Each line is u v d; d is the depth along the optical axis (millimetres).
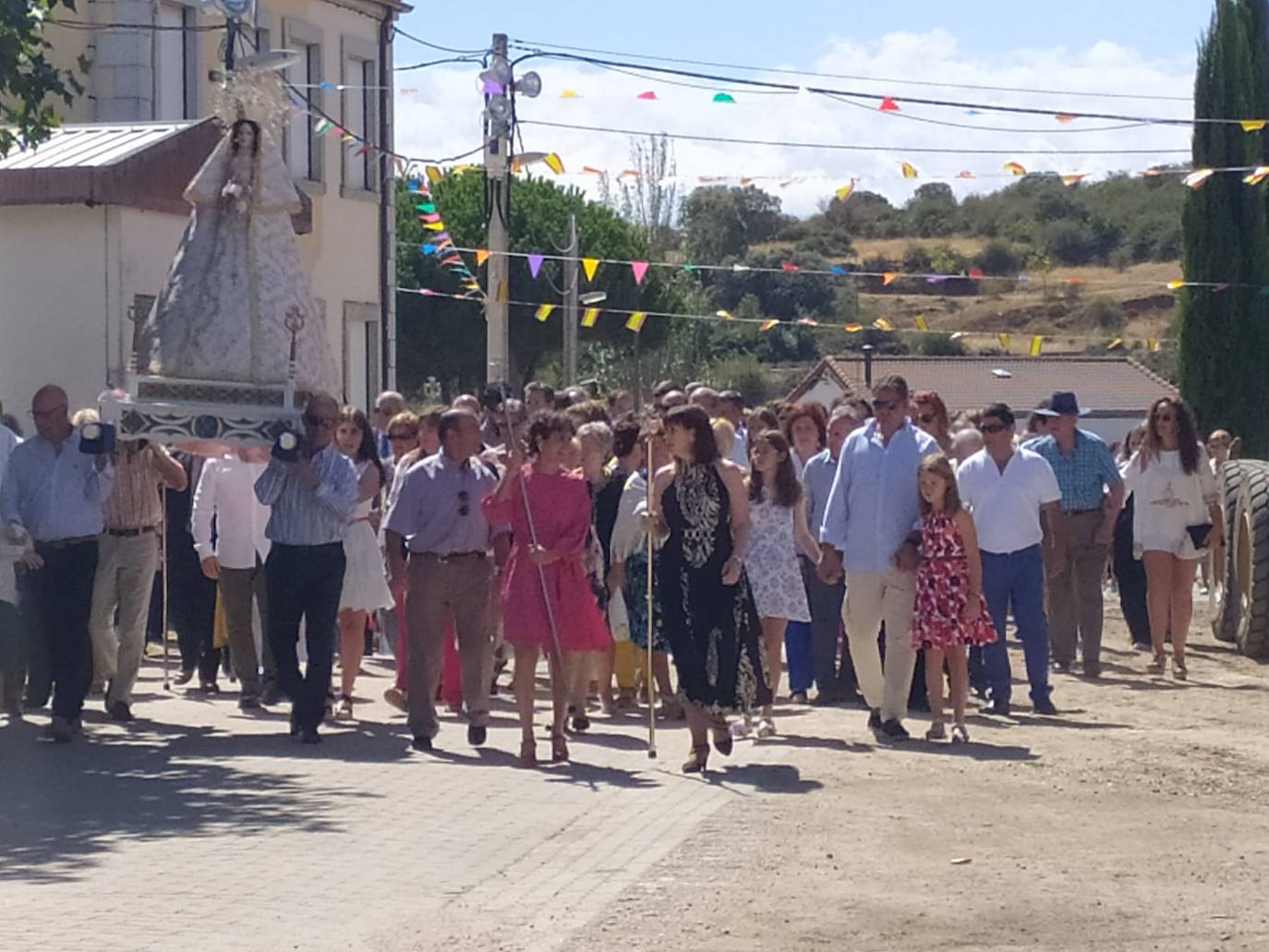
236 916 6941
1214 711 13133
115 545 12000
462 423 11133
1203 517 15172
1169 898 7332
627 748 11281
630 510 12133
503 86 20281
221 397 12320
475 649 11258
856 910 7129
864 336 63719
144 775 10102
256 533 12672
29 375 17406
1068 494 15000
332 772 10250
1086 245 70750
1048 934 6785
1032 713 13055
